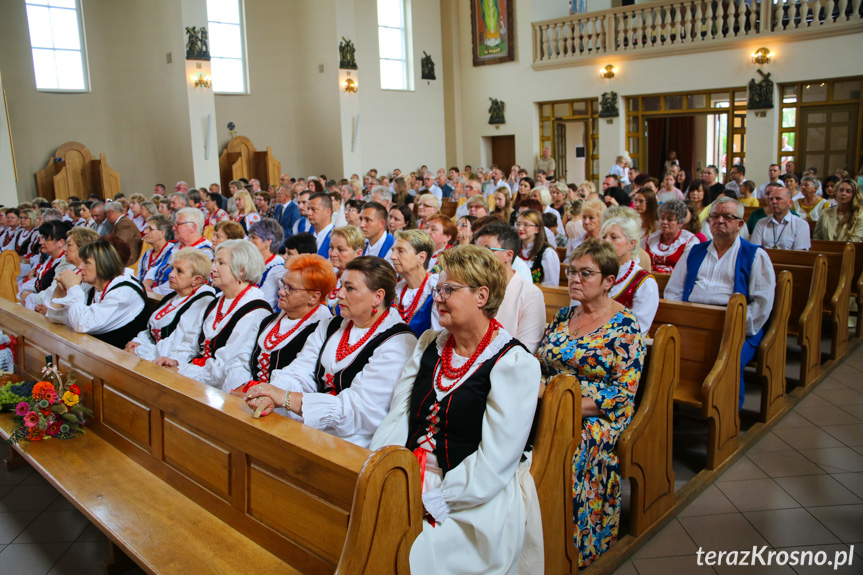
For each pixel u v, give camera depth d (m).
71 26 14.10
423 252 3.41
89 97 14.35
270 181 15.62
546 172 16.11
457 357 2.26
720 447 3.52
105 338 3.98
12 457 3.91
